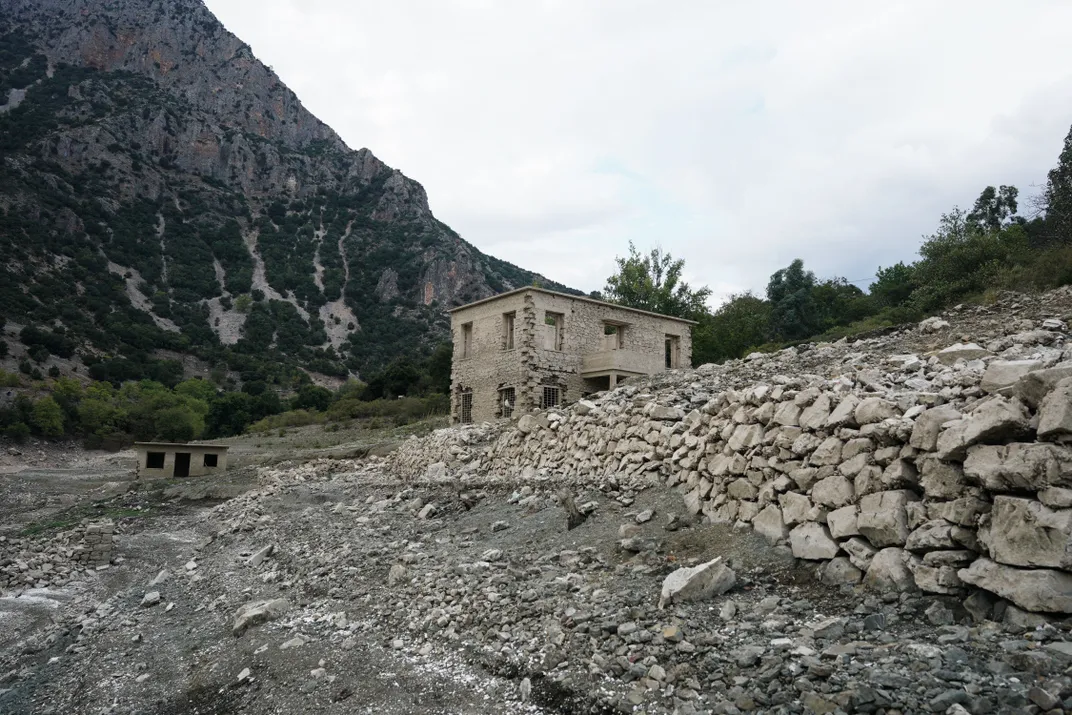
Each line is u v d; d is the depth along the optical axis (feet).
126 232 456.04
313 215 604.49
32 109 528.63
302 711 24.82
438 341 433.89
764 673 19.13
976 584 19.43
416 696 24.23
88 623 43.42
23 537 72.43
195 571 53.42
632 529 34.99
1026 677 15.70
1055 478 17.88
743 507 31.68
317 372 383.86
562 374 98.94
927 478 21.95
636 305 177.27
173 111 606.96
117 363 277.23
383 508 60.95
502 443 67.10
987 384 23.93
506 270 609.83
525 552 37.52
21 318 286.87
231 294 461.37
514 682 23.57
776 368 63.31
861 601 22.31
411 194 646.74
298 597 39.60
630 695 20.43
